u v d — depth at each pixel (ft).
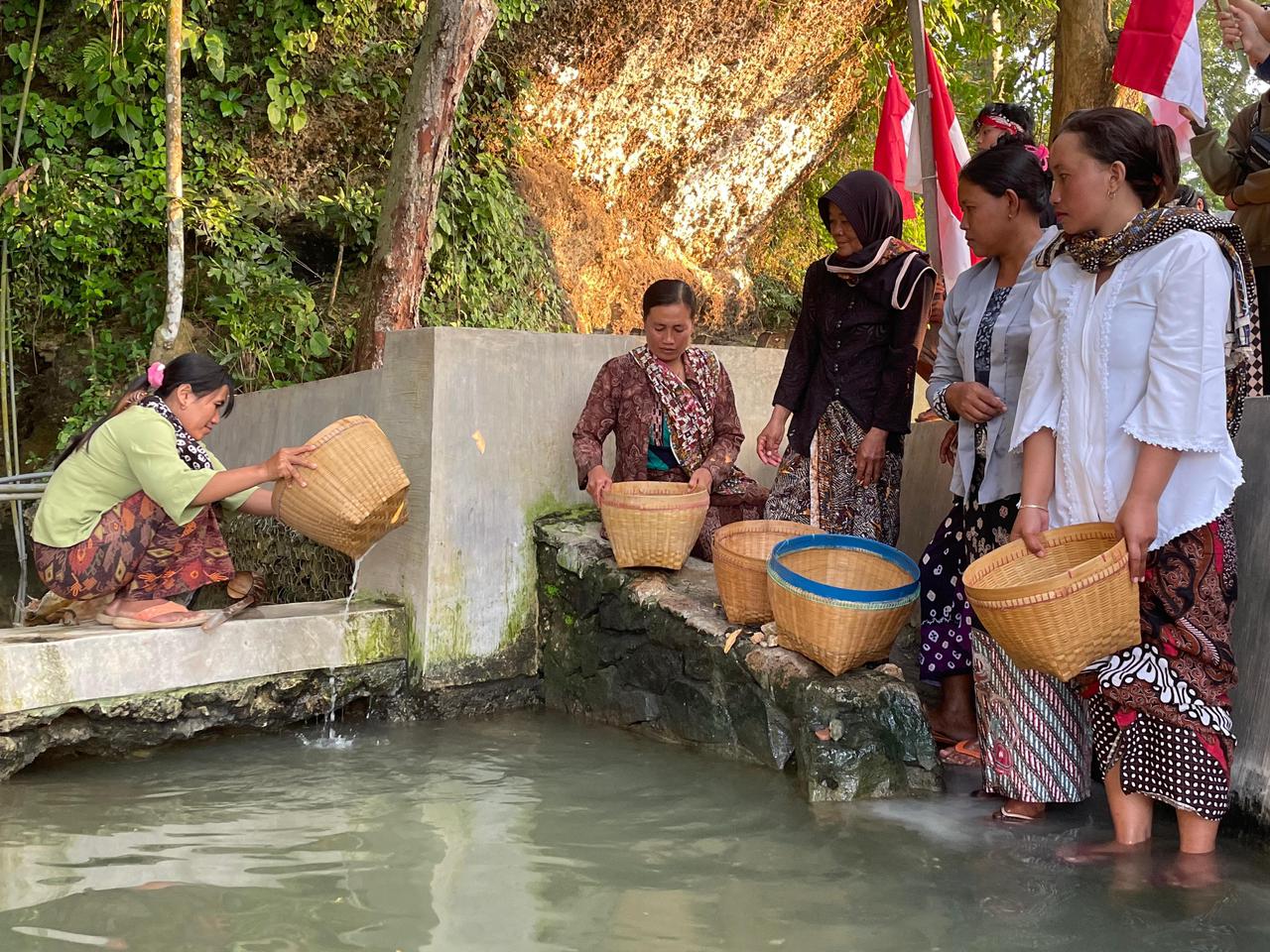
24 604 17.94
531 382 15.81
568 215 33.78
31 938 8.45
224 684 13.78
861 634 11.83
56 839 10.53
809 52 36.96
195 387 13.84
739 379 18.02
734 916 8.89
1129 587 9.13
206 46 25.29
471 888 9.44
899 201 14.07
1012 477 11.39
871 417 14.10
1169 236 9.41
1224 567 9.66
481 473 15.38
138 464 13.25
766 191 40.24
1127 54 19.29
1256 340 9.47
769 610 13.07
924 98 22.97
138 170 25.35
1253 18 13.19
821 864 9.97
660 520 14.17
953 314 12.44
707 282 38.96
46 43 25.40
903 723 11.94
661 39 33.27
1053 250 10.38
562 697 15.56
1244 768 10.64
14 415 24.44
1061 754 10.98
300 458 13.16
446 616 15.14
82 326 25.35
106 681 12.97
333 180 28.40
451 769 12.84
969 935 8.54
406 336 15.48
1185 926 8.69
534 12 30.53
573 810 11.42
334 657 14.60
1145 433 9.20
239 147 26.91
